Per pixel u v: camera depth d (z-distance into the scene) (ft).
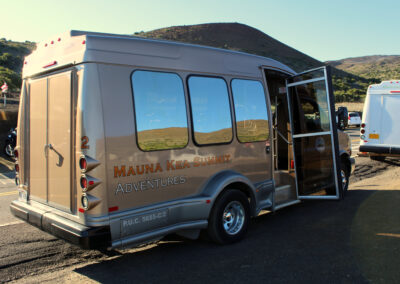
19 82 125.90
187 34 489.26
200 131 14.93
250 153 17.12
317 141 18.34
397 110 35.01
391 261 13.82
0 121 47.50
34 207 14.89
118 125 12.38
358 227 18.25
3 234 17.37
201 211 14.73
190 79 14.79
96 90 12.00
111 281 12.53
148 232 13.25
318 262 13.87
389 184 28.68
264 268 13.38
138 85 13.05
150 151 13.20
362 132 37.09
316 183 18.53
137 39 13.34
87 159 11.77
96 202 11.91
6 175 35.40
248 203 16.71
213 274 12.95
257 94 17.81
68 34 13.10
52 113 13.66
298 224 19.11
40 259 14.43
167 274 13.03
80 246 11.86
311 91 18.39
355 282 12.13
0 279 12.67
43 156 14.26
